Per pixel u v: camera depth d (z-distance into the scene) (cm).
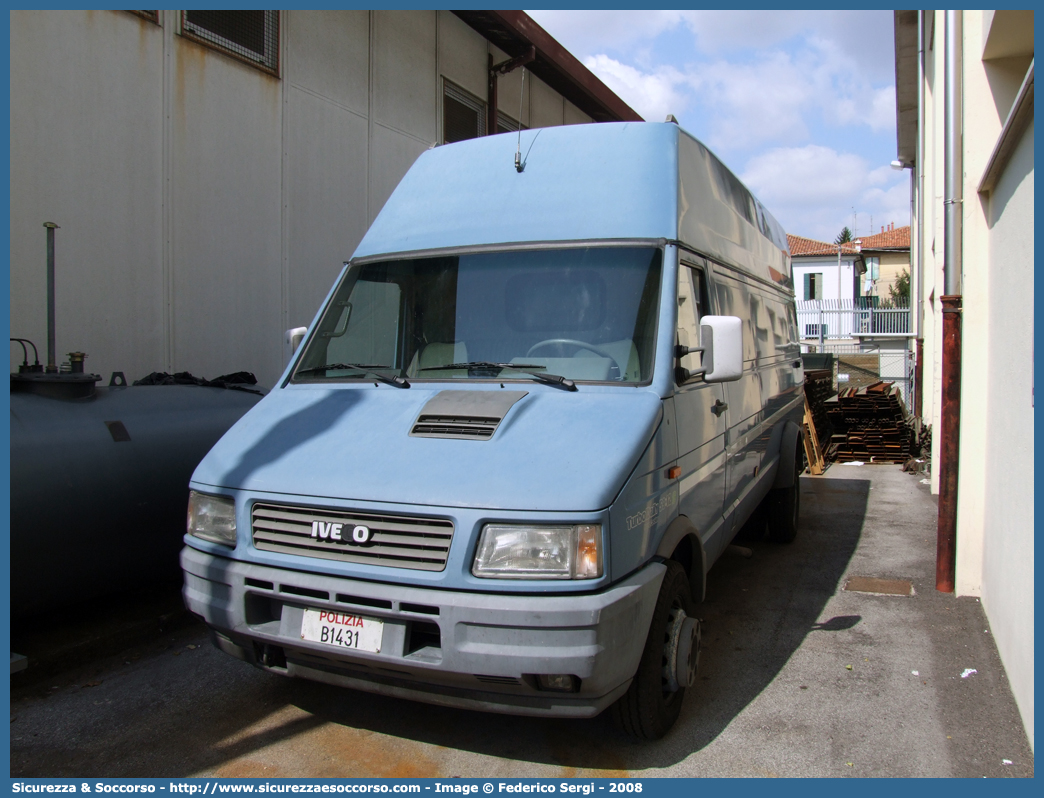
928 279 1412
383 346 401
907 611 524
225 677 412
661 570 317
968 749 342
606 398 338
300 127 832
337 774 321
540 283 382
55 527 399
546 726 361
